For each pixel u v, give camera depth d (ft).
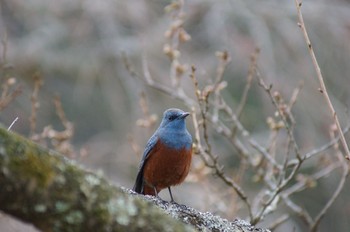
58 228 11.41
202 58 53.06
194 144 30.27
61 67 55.42
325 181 55.72
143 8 55.11
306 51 53.06
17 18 57.26
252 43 52.42
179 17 34.42
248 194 50.16
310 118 50.47
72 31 55.93
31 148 11.45
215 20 53.83
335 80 53.52
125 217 11.89
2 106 30.73
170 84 52.49
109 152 51.24
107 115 56.70
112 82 54.29
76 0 55.26
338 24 53.83
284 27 53.36
